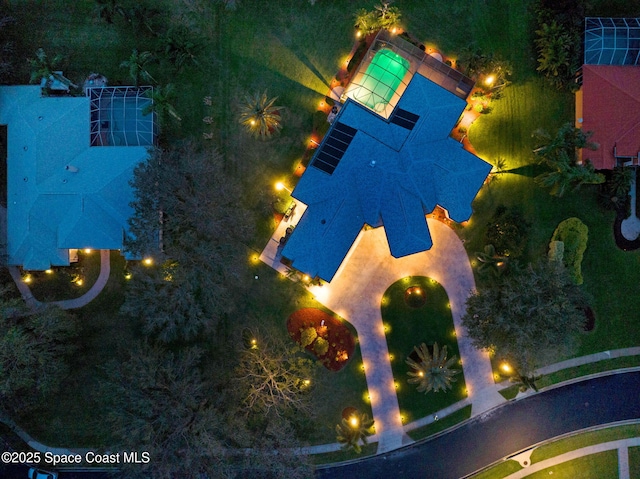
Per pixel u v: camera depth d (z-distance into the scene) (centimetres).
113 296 4281
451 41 4197
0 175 4250
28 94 4112
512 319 3528
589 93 3956
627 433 4231
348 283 4266
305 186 3962
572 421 4253
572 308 3503
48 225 4053
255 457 3747
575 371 4247
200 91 4253
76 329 4178
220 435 3897
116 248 4022
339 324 4259
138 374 3594
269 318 4269
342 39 4222
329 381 4266
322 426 4275
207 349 4256
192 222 3569
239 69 4253
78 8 4247
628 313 4234
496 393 4259
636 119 3841
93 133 4112
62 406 4281
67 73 4250
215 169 3659
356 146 3909
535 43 4147
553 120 4191
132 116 4078
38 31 4259
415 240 3856
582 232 4069
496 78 3991
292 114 4247
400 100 3909
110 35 4253
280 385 3872
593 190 4200
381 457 4262
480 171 3922
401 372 4262
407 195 3891
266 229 4266
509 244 4019
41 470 4247
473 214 4234
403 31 4206
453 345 4259
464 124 4197
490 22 4184
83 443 4284
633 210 4188
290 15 4234
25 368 3644
